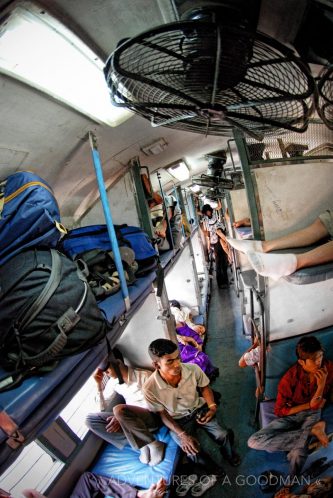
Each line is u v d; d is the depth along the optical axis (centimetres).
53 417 112
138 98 119
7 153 171
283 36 144
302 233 245
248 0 99
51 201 154
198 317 603
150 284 268
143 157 354
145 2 121
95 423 305
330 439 239
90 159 252
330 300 270
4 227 138
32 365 113
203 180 477
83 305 130
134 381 323
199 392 300
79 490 271
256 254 212
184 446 264
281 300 269
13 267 128
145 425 282
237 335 570
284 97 101
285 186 256
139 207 355
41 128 173
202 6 101
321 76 117
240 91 116
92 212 346
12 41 112
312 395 257
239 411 369
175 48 99
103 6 115
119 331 175
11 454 92
